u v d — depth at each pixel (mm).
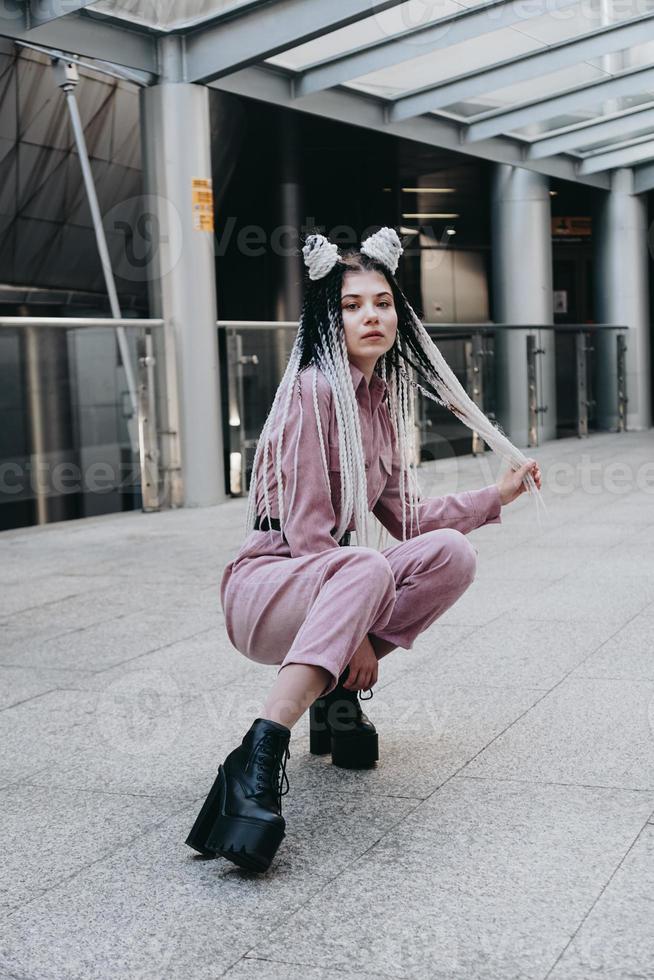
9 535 8336
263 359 10328
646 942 2062
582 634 4574
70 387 9375
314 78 10195
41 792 3029
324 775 3039
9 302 14680
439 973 1984
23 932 2225
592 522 7844
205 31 9031
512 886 2322
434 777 2988
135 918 2262
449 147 12539
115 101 13703
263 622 2672
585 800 2781
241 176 16641
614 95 11531
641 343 16594
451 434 12516
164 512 9336
